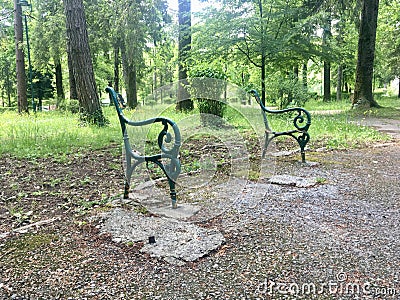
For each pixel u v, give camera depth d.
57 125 9.69
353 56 17.02
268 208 3.33
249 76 15.05
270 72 15.31
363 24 14.38
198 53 13.61
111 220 3.04
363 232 2.77
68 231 2.87
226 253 2.44
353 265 2.26
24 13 18.09
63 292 2.02
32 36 19.88
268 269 2.22
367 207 3.33
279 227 2.88
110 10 18.31
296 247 2.52
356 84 14.86
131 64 19.45
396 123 10.87
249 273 2.18
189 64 13.95
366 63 14.52
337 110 16.22
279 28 14.21
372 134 8.16
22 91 16.86
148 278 2.15
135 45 18.12
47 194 3.90
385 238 2.65
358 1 13.78
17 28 16.77
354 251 2.45
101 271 2.24
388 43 26.12
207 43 13.35
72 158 5.81
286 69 15.59
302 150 5.32
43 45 19.20
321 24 13.34
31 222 3.10
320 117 12.06
